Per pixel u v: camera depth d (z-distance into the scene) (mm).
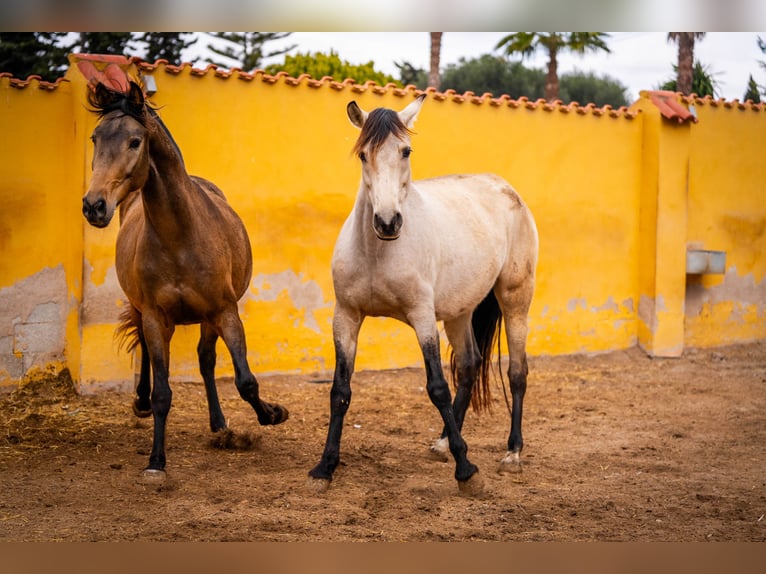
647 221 10727
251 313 8656
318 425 7047
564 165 10281
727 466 5949
